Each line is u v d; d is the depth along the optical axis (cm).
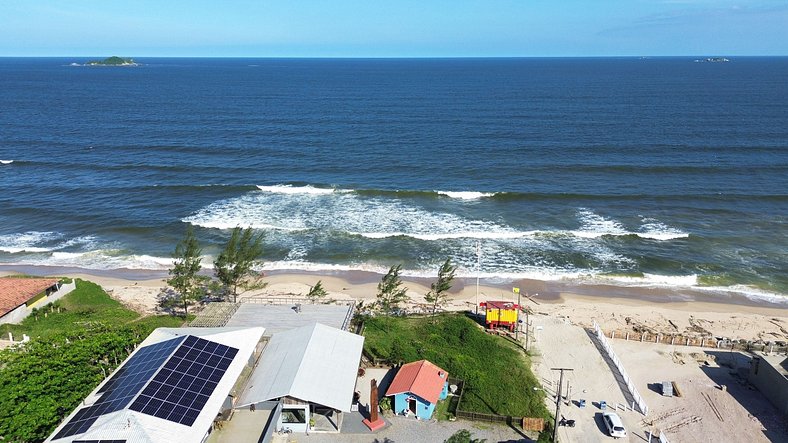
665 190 7288
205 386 2611
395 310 4434
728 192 7188
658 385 3466
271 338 3275
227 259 4184
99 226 6238
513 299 4747
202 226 6219
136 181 7719
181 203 6925
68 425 2344
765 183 7538
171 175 8012
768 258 5481
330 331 3275
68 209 6675
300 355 2995
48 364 3150
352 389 2841
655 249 5675
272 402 2730
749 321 4362
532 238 5925
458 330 4034
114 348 3409
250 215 6531
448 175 8006
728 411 3225
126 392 2466
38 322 4047
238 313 3656
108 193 7225
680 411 3216
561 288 4966
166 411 2369
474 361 3584
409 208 6769
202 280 4500
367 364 3500
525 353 3809
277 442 2719
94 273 5256
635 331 4197
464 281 5069
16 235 6003
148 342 3038
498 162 8606
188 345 2828
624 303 4706
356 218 6438
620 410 3212
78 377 3073
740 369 3638
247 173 8119
